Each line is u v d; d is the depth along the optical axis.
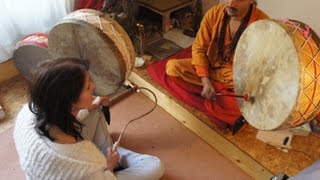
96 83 1.54
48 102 0.86
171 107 1.93
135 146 1.73
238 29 1.67
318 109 1.22
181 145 1.75
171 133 1.82
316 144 1.67
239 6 1.56
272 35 1.24
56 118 0.88
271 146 1.66
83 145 0.93
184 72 1.89
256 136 1.70
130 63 1.45
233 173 1.61
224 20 1.70
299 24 1.22
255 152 1.62
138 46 2.26
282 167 1.55
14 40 2.04
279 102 1.21
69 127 0.92
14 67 2.19
